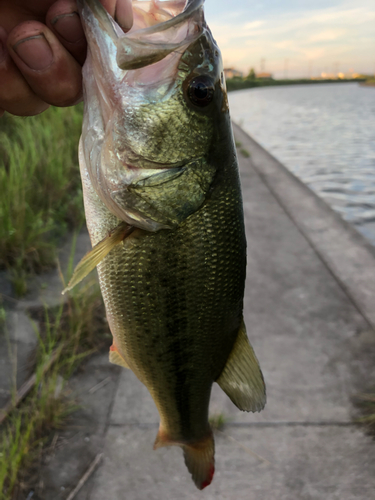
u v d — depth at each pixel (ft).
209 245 0.62
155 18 0.59
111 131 0.55
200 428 0.79
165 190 0.57
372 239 2.66
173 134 0.56
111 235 0.58
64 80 0.51
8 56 0.50
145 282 0.62
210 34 0.57
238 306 0.68
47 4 0.50
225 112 0.60
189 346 0.67
